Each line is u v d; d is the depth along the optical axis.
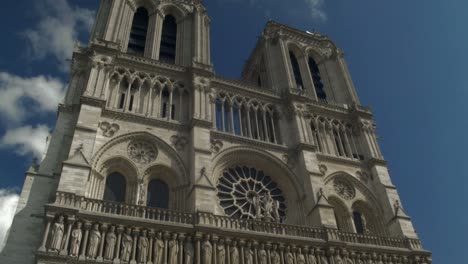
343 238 47.25
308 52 78.06
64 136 45.50
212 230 40.72
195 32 63.69
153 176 47.06
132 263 36.19
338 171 57.53
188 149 49.62
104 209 39.09
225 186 50.94
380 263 47.59
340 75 74.31
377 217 55.84
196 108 52.56
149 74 54.84
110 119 47.84
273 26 77.44
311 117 62.91
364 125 64.62
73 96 49.34
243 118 58.56
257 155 54.28
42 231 36.94
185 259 38.62
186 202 44.97
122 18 60.25
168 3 68.62
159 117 51.16
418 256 49.97
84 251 35.25
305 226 46.41
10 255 35.91
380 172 59.03
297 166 55.22
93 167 43.16
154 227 39.06
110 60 51.91
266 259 41.75
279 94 63.12
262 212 50.38
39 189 40.81
